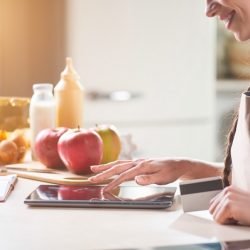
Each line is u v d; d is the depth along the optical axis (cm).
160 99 347
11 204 135
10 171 170
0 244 105
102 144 167
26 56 335
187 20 351
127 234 111
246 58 167
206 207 129
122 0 332
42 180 161
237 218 116
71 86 194
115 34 332
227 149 140
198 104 359
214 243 106
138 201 130
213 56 361
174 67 350
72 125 194
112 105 336
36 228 116
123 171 149
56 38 330
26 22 332
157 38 343
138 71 340
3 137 195
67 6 322
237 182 126
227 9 132
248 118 123
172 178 149
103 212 127
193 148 360
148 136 347
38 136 176
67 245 105
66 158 165
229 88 378
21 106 195
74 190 143
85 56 327
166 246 104
